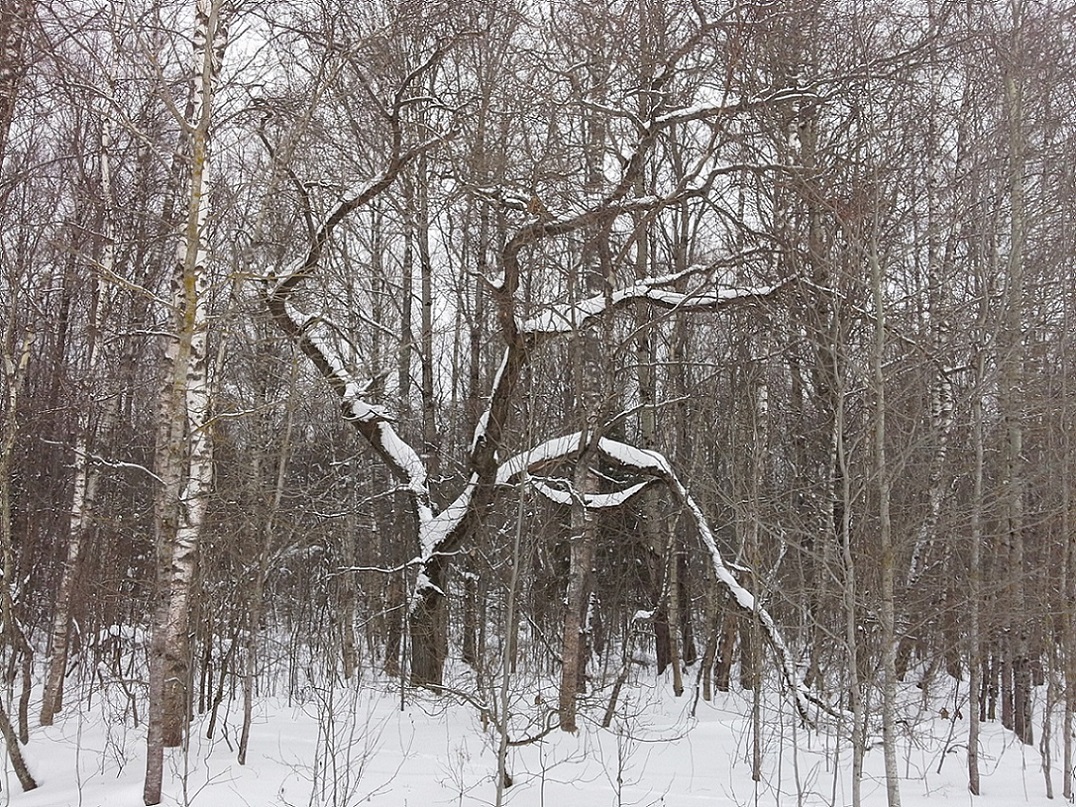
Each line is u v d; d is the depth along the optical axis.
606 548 23.00
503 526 15.70
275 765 9.95
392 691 14.93
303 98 11.10
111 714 12.53
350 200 13.09
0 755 10.02
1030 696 13.64
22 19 8.66
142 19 8.53
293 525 13.12
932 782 11.02
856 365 9.23
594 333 14.96
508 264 12.83
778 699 14.82
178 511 8.97
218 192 10.53
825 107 13.40
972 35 12.19
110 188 11.54
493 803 8.93
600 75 13.69
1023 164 11.58
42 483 17.77
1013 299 10.55
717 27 12.69
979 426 10.62
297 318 13.05
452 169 14.01
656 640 20.31
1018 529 11.91
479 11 13.46
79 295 12.76
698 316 19.33
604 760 11.29
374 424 15.59
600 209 12.66
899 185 11.23
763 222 13.80
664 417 19.50
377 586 21.11
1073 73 12.91
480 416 15.41
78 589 14.12
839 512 12.27
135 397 15.75
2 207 9.95
